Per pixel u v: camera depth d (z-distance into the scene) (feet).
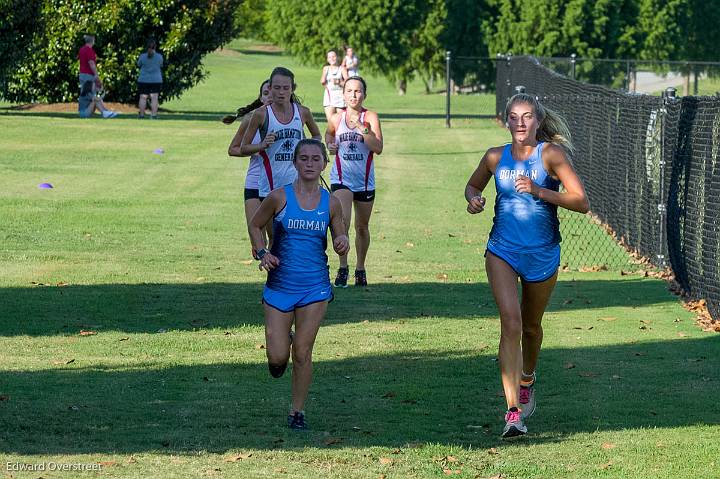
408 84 597.11
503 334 62.13
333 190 108.06
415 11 492.13
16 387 71.05
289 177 95.40
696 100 104.32
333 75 290.56
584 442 61.93
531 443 61.82
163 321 92.32
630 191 133.80
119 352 81.51
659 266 118.83
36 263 116.98
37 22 280.10
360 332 89.76
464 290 108.68
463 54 494.59
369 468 56.65
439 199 173.88
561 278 117.29
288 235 63.31
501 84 327.88
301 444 60.59
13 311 94.32
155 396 69.82
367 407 68.54
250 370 76.95
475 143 262.67
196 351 82.33
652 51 484.33
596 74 350.43
